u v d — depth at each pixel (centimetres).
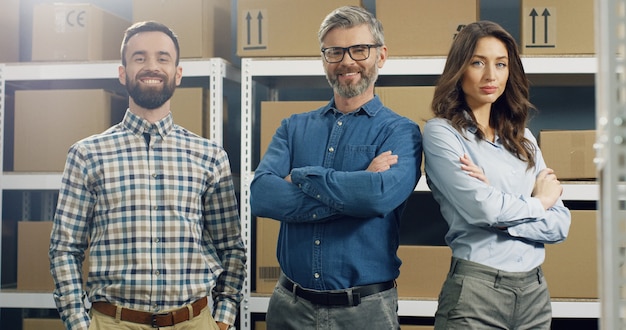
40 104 265
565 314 239
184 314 173
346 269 163
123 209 172
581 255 240
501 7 292
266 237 251
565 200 266
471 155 164
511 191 163
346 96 170
